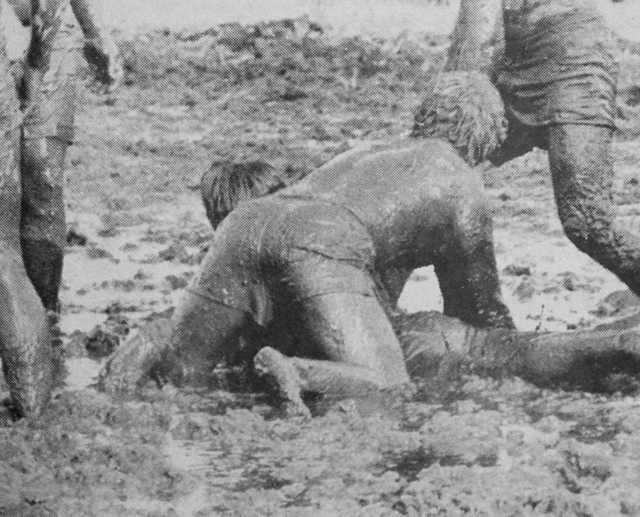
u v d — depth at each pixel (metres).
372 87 23.81
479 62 12.78
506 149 13.33
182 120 22.50
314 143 20.92
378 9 25.66
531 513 8.91
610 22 23.58
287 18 25.38
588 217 12.91
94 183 19.86
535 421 10.91
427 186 11.94
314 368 10.97
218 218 12.55
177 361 11.63
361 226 11.62
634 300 14.47
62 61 13.70
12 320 10.89
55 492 9.43
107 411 10.98
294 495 9.27
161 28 25.12
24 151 13.68
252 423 10.66
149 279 15.74
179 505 9.20
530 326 13.90
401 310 12.81
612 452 10.12
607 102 12.98
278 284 11.36
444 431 10.54
